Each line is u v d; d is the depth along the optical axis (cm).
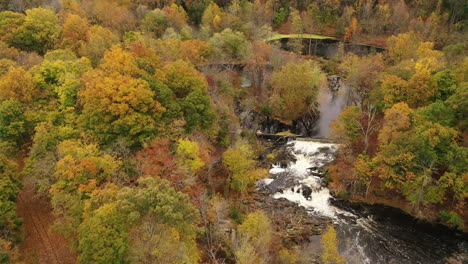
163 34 10606
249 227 4656
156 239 3500
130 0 12262
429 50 8531
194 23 13762
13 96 5303
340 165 6638
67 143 4547
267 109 9169
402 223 5797
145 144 4997
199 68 8975
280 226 5694
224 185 6138
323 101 9719
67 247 4309
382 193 6297
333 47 12706
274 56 9700
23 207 4781
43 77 5788
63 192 4034
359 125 6700
